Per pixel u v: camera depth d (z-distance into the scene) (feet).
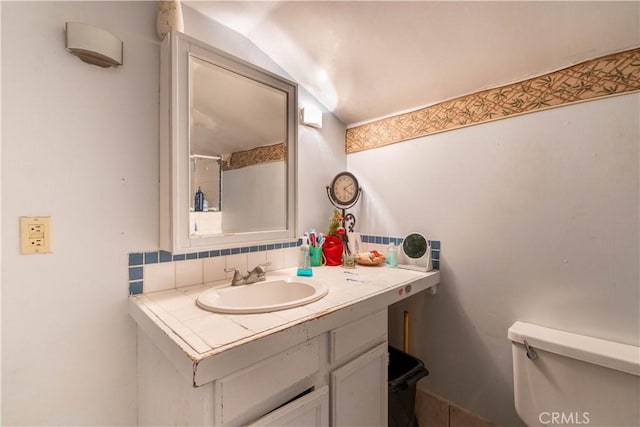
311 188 5.61
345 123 6.20
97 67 3.14
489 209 4.27
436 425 4.78
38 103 2.82
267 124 4.29
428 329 4.96
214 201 3.74
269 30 4.37
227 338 2.29
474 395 4.47
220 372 2.10
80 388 3.08
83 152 3.06
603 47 3.29
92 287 3.13
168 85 3.32
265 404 2.47
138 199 3.40
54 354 2.93
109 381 3.23
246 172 4.05
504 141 4.12
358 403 3.34
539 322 3.85
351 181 5.75
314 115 5.43
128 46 3.32
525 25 3.32
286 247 4.95
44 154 2.85
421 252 4.91
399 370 4.77
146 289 3.46
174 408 2.59
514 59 3.77
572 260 3.60
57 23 2.91
